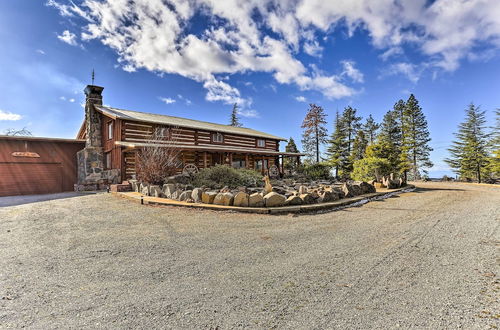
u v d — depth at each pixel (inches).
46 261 125.3
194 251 138.9
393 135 1282.0
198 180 395.5
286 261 123.1
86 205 292.5
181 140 636.1
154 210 259.4
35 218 227.6
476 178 1147.9
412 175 1252.5
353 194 344.2
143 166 406.3
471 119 1168.2
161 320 74.4
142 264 120.6
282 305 82.4
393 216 234.4
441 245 146.6
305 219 221.1
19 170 541.6
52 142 586.2
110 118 581.3
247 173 464.4
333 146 1195.3
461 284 96.7
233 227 192.7
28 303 85.3
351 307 80.7
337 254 132.7
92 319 75.3
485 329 67.9
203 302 84.9
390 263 119.4
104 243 154.2
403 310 78.6
